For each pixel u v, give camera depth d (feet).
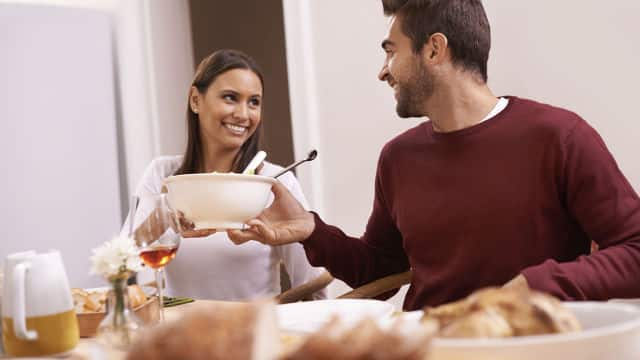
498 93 7.67
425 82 4.98
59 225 11.12
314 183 9.28
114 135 11.52
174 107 11.51
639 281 3.99
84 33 11.43
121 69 11.80
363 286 5.49
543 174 4.70
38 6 11.27
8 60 11.10
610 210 4.44
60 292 3.13
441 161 5.07
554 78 7.27
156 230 3.53
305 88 9.34
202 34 11.26
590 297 3.86
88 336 3.61
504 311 2.14
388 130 8.59
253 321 1.78
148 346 1.76
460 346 1.95
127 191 11.92
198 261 6.91
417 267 5.24
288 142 10.40
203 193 4.14
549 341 1.93
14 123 11.05
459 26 4.90
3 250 10.94
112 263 3.08
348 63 8.90
